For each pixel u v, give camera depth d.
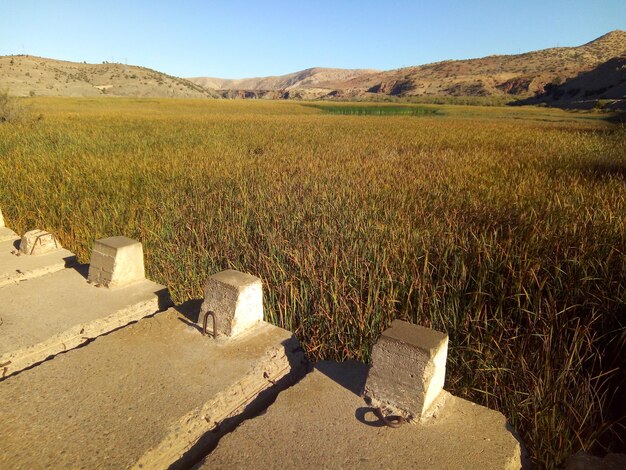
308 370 3.76
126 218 7.90
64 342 3.87
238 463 2.50
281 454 2.56
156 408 2.92
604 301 4.32
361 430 2.75
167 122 31.95
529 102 108.75
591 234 5.83
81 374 3.28
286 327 4.62
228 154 15.29
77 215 7.93
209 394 3.06
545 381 3.51
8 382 3.18
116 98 88.69
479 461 2.50
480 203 7.87
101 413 2.88
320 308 4.55
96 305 4.36
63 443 2.63
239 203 8.50
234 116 45.59
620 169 12.23
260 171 11.87
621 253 5.02
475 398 3.78
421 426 2.78
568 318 4.30
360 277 4.87
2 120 27.41
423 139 22.19
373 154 16.52
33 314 4.18
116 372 3.30
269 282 5.27
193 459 2.79
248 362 3.44
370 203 8.23
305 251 5.71
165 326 3.95
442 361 2.90
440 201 8.17
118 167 12.04
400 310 4.63
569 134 24.78
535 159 14.05
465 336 4.21
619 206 7.17
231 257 6.14
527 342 3.95
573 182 9.72
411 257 5.46
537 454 3.11
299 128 29.52
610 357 3.97
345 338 4.32
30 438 2.67
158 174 11.39
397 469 2.44
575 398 3.44
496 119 47.88
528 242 5.59
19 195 9.34
